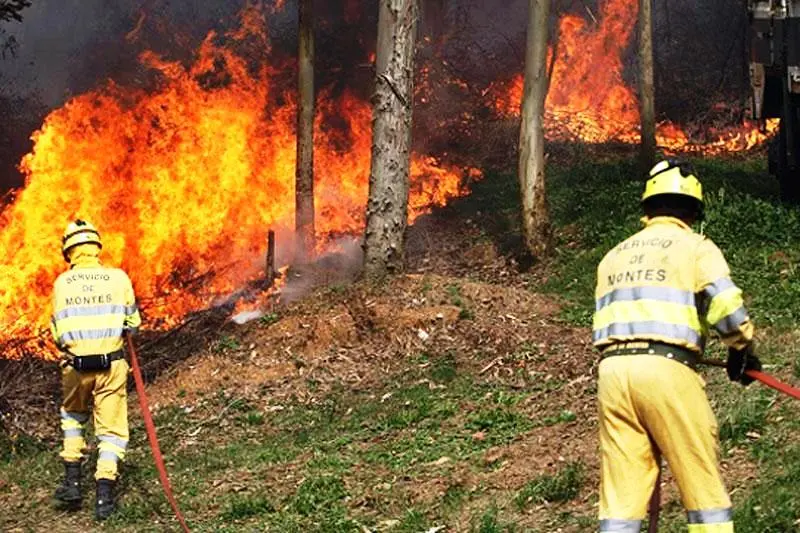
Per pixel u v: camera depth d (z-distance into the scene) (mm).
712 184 20031
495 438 9312
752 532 6137
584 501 7348
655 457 5273
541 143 18094
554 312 14102
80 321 8852
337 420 11141
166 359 14555
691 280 5254
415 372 12406
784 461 7109
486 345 12898
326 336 13461
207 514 8484
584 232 18656
